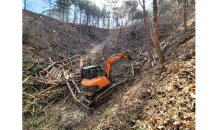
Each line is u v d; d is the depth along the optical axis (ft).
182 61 14.62
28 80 22.57
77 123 16.11
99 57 46.47
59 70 33.42
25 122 16.48
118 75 28.86
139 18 76.43
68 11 90.27
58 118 17.57
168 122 7.63
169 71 14.15
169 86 11.37
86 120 16.28
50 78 27.02
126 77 26.55
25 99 19.17
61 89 24.29
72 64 41.65
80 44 71.46
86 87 18.10
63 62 39.42
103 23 141.49
